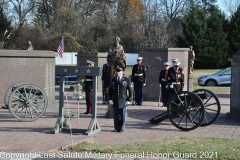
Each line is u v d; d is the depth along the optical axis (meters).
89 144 8.59
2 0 53.91
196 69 47.81
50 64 15.91
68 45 49.00
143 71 16.91
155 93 18.47
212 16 49.19
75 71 10.01
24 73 15.51
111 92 10.41
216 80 28.73
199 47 47.75
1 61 15.26
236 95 12.68
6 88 15.27
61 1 52.16
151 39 52.44
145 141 9.04
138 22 56.06
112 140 9.28
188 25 48.56
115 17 56.12
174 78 13.59
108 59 12.60
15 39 50.03
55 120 12.10
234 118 12.76
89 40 51.84
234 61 12.66
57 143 8.70
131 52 54.28
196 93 11.09
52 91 15.94
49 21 53.12
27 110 12.17
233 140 9.16
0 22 50.41
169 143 8.75
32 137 9.45
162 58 18.23
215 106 16.47
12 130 10.38
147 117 13.14
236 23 49.53
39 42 48.28
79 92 11.01
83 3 55.31
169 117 10.78
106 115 12.73
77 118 12.62
